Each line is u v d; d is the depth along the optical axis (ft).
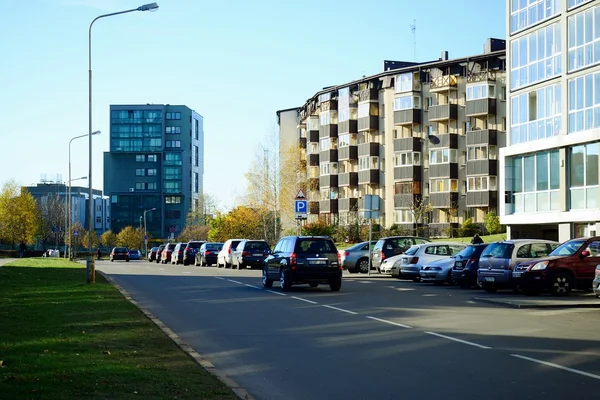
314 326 51.31
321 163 299.79
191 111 523.70
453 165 241.35
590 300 71.00
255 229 264.72
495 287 84.64
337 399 28.30
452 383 31.17
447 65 245.65
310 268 84.43
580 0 124.57
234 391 28.02
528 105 138.72
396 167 256.32
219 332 48.26
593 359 37.17
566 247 80.43
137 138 503.61
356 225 227.81
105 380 28.12
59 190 577.43
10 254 333.21
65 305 57.77
